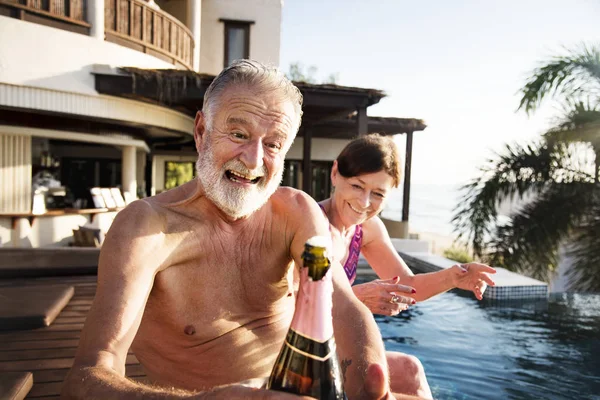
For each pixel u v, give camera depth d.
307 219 1.33
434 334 5.20
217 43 14.79
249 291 1.32
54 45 8.00
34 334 2.70
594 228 8.05
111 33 8.98
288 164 16.62
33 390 1.96
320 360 0.90
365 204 2.13
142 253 1.14
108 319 1.06
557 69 8.32
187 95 8.63
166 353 1.31
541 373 4.06
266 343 1.35
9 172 8.62
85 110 8.49
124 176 11.92
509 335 5.16
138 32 9.59
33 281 4.25
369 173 2.08
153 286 1.24
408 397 1.30
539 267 8.30
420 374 1.97
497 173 8.62
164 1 14.48
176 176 18.98
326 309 0.91
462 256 14.14
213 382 1.31
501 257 8.38
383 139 2.16
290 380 0.90
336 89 8.77
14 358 2.32
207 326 1.27
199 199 1.25
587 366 4.25
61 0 8.11
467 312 6.11
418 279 2.51
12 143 8.61
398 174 2.15
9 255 4.85
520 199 8.61
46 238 9.12
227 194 1.19
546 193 8.53
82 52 8.33
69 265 4.53
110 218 10.96
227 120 1.18
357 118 9.33
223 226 1.27
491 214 8.62
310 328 0.90
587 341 5.01
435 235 31.42
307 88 8.73
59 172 16.97
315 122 11.91
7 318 2.76
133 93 8.43
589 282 7.80
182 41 11.45
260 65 1.23
